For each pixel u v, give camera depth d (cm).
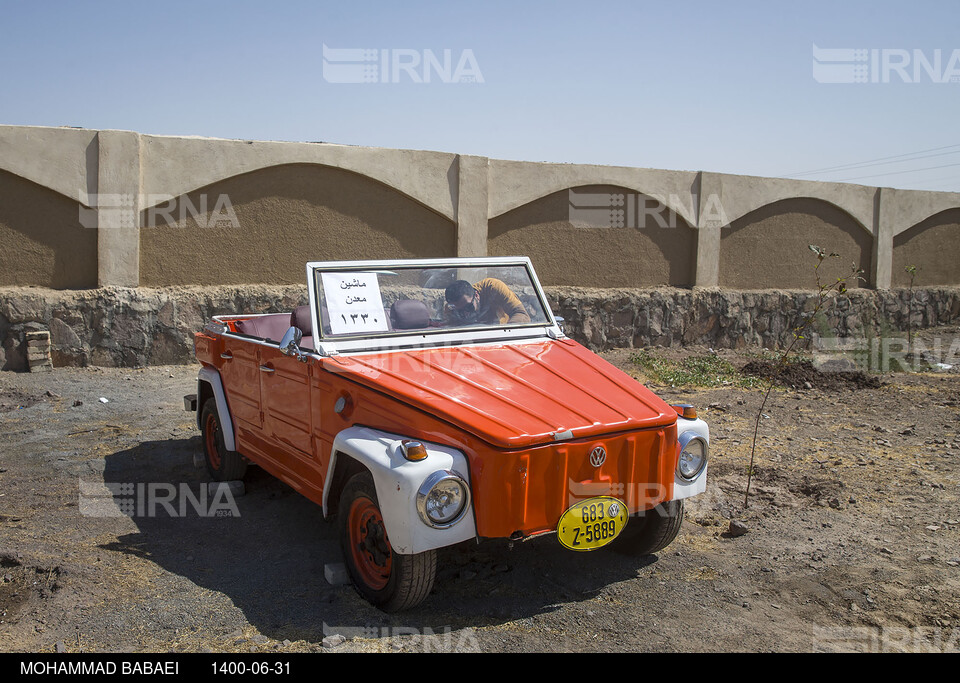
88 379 972
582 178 1318
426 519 348
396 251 1203
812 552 477
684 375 1097
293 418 474
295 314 537
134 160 1032
